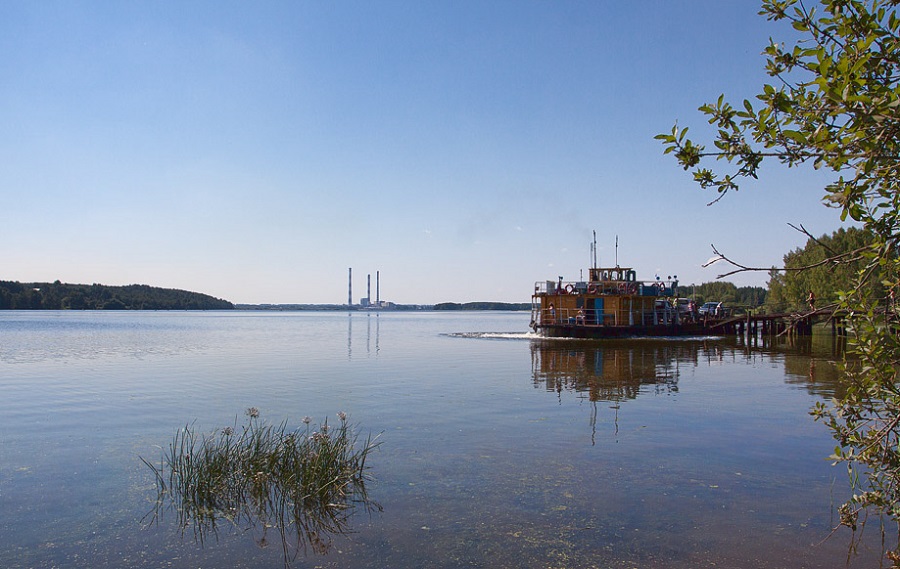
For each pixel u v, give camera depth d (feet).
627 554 25.17
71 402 60.44
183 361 104.42
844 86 12.80
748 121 15.67
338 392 66.95
